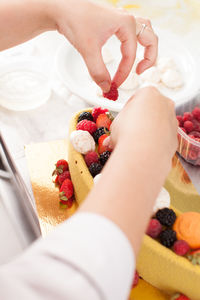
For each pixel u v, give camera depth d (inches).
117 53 39.6
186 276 25.1
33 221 30.0
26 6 26.1
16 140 33.3
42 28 27.2
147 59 29.5
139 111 20.3
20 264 14.6
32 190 30.5
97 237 15.3
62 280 14.0
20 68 37.4
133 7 43.2
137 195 17.6
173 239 25.5
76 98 36.3
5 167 31.9
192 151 31.1
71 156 29.0
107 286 14.6
